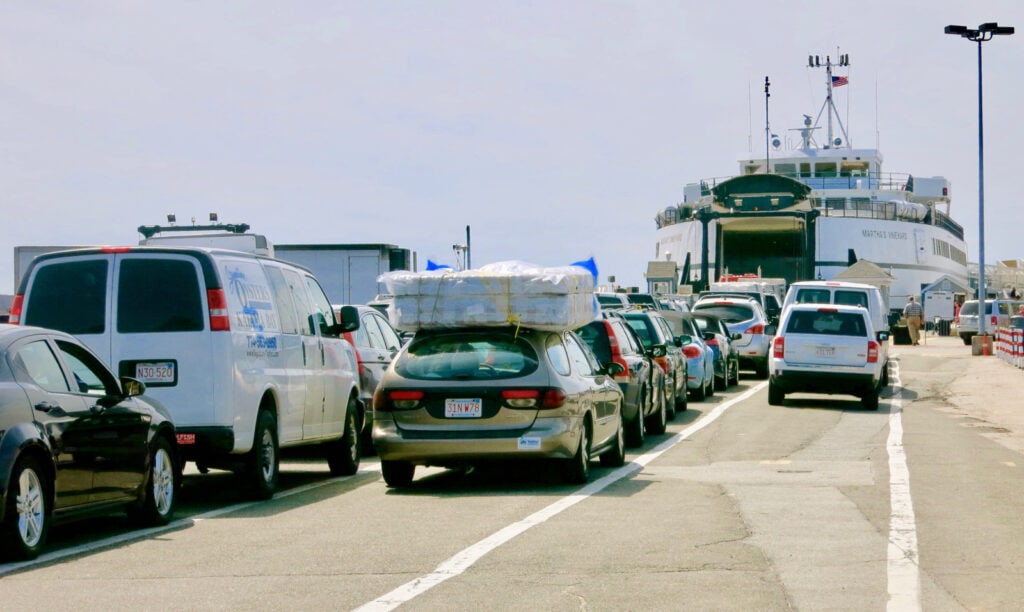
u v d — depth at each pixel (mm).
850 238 100062
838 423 33531
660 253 114438
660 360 33625
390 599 11633
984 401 41594
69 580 12688
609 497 19203
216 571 13156
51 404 14438
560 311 20484
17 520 13609
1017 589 12141
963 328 89562
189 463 26500
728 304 55250
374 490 20797
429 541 15031
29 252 44531
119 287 18484
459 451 19891
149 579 12711
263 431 19328
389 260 53000
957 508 17891
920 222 106812
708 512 17438
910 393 45281
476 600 11578
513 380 20016
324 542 15055
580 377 21391
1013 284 158125
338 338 23469
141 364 18312
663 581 12469
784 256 101188
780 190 93438
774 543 14812
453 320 20625
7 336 14305
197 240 41938
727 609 11195
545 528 16016
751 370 59594
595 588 12117
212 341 18297
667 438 29688
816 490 19969
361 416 24625
